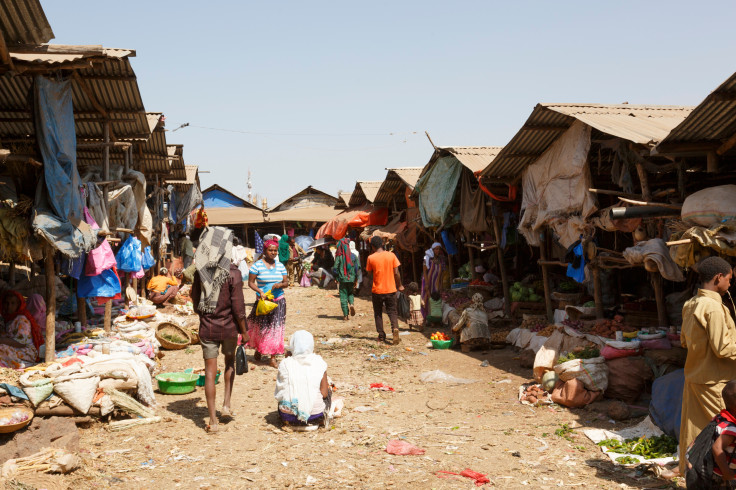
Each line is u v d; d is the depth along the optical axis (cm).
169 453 580
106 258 978
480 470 545
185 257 2439
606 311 984
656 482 509
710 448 365
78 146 983
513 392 827
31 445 554
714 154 704
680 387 616
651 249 766
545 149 1084
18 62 669
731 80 565
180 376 834
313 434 643
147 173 1697
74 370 649
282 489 500
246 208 4422
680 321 849
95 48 701
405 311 1380
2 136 1077
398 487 505
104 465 543
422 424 688
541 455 584
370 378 919
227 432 646
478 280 1450
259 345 962
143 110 1027
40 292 1050
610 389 747
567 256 1041
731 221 602
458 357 1064
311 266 2809
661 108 1059
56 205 718
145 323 1100
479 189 1389
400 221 2267
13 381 634
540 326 1069
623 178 862
